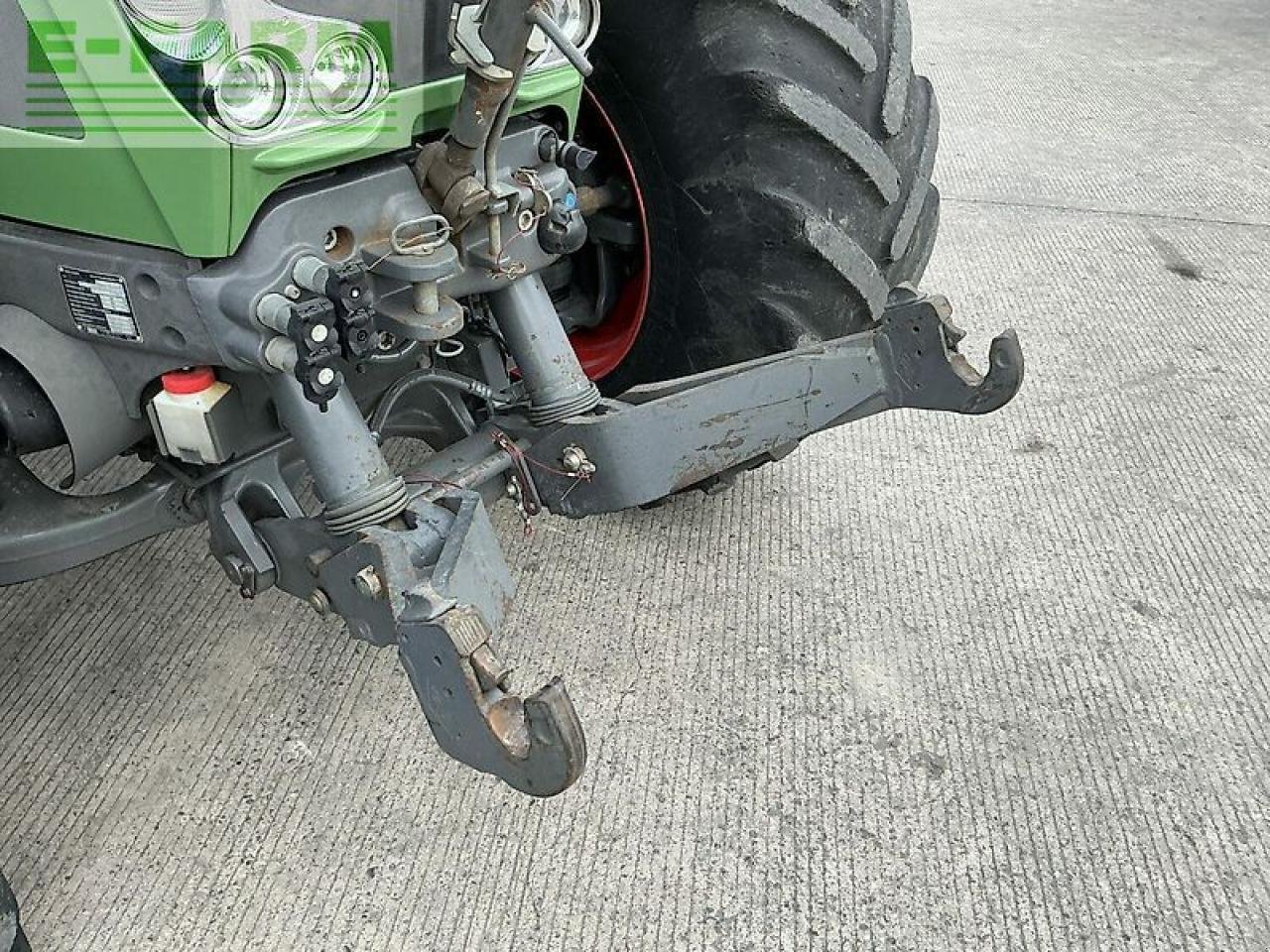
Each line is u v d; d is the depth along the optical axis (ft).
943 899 5.20
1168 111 16.55
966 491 8.04
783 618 6.82
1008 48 19.70
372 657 6.48
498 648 6.52
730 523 7.63
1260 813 5.65
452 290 4.84
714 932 5.02
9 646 6.49
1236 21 21.66
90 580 7.00
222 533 5.08
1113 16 21.86
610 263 6.93
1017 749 5.98
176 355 4.49
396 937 4.97
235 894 5.13
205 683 6.28
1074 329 10.34
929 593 7.07
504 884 5.21
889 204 6.00
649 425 5.15
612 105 6.15
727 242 6.05
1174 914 5.16
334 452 4.54
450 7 4.49
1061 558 7.39
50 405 4.83
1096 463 8.38
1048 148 15.06
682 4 5.70
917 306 5.71
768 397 5.54
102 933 4.95
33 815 5.47
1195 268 11.64
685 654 6.53
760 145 5.76
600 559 7.25
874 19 5.90
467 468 5.23
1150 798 5.72
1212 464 8.39
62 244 4.47
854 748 5.96
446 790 5.66
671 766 5.82
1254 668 6.53
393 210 4.51
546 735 3.75
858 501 7.91
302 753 5.86
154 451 5.45
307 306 4.01
